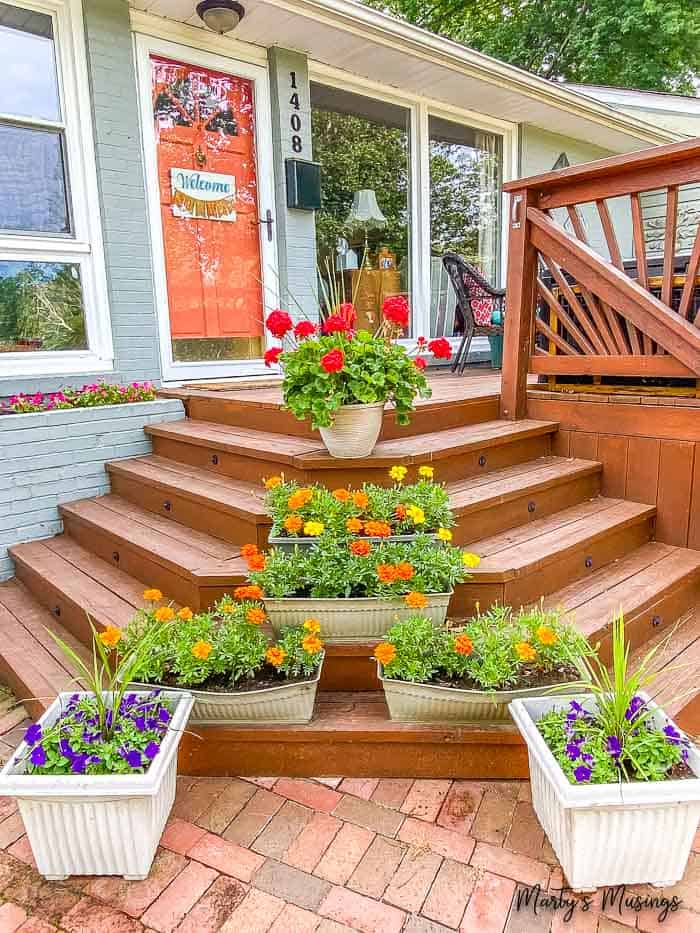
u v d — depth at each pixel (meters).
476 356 6.19
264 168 4.31
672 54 11.92
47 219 3.50
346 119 4.87
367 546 1.87
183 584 2.28
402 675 1.78
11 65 3.29
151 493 2.98
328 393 2.25
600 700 1.58
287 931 1.41
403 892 1.50
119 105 3.60
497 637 1.81
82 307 3.66
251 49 4.14
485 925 1.41
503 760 1.84
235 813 1.75
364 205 5.09
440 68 4.67
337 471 2.41
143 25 3.68
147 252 3.84
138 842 1.51
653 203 7.93
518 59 13.18
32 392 3.47
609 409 2.96
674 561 2.63
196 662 1.79
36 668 2.25
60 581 2.60
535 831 1.67
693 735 1.99
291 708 1.82
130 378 3.87
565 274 3.50
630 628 2.21
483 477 2.75
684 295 2.63
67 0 3.38
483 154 5.90
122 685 1.65
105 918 1.45
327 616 1.93
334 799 1.79
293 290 4.49
